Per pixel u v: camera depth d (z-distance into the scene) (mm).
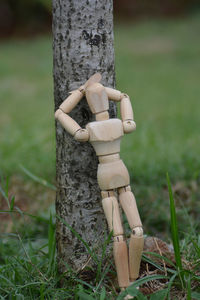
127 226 3504
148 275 2723
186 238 3275
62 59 2660
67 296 2598
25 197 4734
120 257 2486
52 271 2867
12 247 3658
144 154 5617
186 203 4316
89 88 2490
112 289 2625
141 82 11297
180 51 14820
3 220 4332
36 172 5105
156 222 4062
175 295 2635
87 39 2611
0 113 8711
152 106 8820
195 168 4973
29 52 15383
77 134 2451
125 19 20297
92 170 2742
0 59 14477
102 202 2539
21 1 18016
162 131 6867
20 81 11672
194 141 6180
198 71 12328
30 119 8008
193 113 7992
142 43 16391
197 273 2848
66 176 2768
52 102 9453
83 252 2801
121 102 2611
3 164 5441
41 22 18688
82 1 2564
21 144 6230
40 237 3916
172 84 10922
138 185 4660
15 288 2691
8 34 18297
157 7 20781
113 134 2467
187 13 20656
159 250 2865
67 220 2807
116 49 15664
